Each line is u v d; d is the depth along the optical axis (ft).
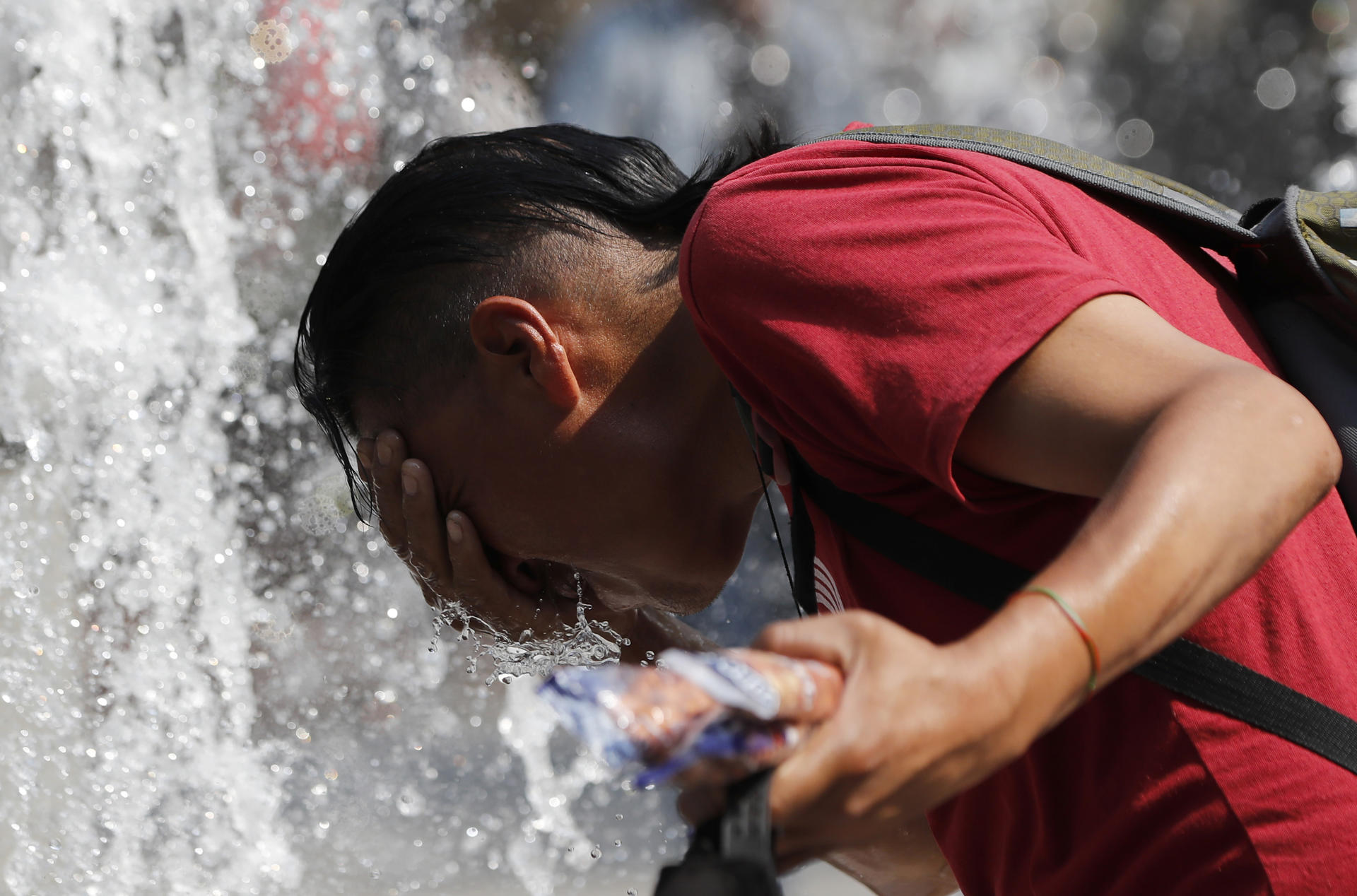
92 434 17.48
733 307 9.20
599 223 11.39
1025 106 57.67
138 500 17.71
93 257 18.22
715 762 6.34
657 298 11.24
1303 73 57.36
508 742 22.48
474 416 11.61
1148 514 6.98
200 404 18.85
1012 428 8.18
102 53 18.47
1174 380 7.68
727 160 11.74
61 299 17.66
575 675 6.44
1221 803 8.93
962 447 8.46
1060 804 9.71
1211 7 58.44
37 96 17.92
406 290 11.64
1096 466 7.86
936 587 9.64
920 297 8.44
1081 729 9.46
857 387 8.55
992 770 6.72
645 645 14.58
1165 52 58.75
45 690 16.28
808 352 8.75
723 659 6.46
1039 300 8.14
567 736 23.07
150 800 16.75
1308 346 10.14
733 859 6.16
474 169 11.70
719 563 12.20
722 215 9.41
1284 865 8.80
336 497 20.29
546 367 11.00
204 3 20.42
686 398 11.35
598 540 11.82
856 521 9.91
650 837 22.59
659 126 39.73
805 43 49.96
